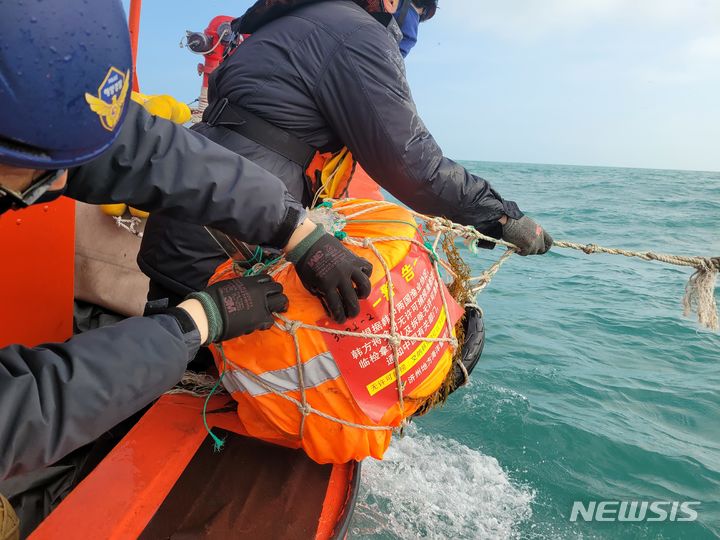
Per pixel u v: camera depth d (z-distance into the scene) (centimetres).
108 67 83
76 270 259
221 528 133
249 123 175
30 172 84
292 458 157
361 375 133
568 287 661
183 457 151
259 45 177
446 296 155
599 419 329
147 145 110
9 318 203
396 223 147
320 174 187
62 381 92
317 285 122
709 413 352
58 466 178
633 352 453
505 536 221
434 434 289
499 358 415
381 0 189
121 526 129
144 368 100
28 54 73
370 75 167
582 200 2095
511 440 295
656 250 1060
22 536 162
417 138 173
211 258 182
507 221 199
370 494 228
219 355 141
